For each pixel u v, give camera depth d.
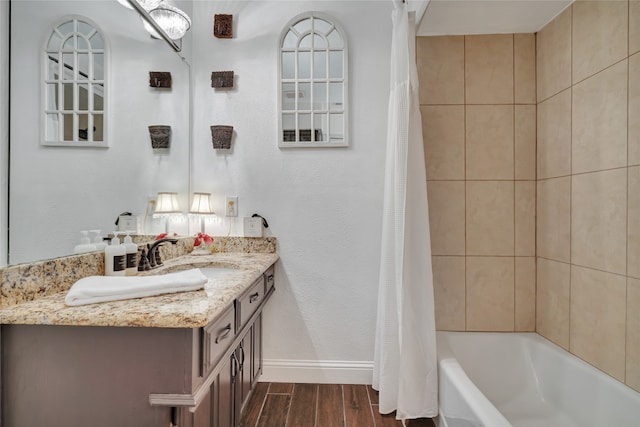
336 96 2.17
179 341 0.91
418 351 1.71
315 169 2.17
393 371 1.79
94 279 1.08
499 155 2.03
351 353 2.17
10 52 0.97
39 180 1.06
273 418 1.79
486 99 2.03
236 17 2.19
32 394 0.93
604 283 1.51
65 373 0.92
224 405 1.28
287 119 2.19
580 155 1.65
